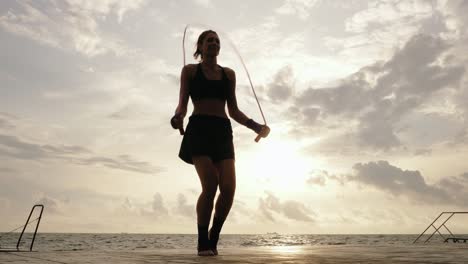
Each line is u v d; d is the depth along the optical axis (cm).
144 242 11206
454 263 222
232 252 352
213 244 334
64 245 8819
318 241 12812
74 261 217
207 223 325
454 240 1140
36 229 645
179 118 341
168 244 9938
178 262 219
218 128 345
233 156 354
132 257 256
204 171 333
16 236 13962
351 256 278
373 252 339
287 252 345
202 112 347
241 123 380
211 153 341
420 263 220
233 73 372
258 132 380
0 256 251
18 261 212
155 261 225
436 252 336
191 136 343
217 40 359
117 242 10975
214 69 363
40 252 296
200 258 255
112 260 229
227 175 344
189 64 362
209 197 327
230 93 370
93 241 11669
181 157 356
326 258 259
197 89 350
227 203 342
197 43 372
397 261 237
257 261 230
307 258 261
